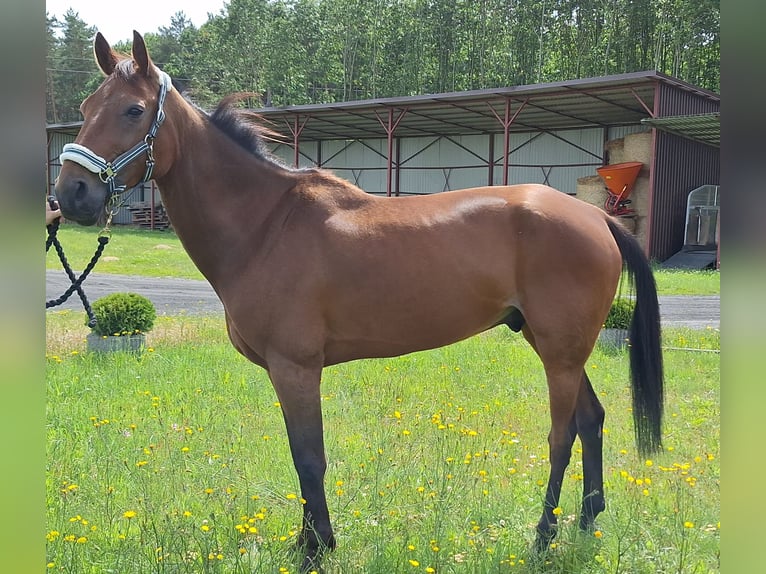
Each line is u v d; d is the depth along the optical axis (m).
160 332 8.41
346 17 40.41
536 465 4.07
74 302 11.08
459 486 3.55
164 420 4.87
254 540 3.11
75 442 4.30
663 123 17.36
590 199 21.97
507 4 37.00
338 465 4.00
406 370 6.35
